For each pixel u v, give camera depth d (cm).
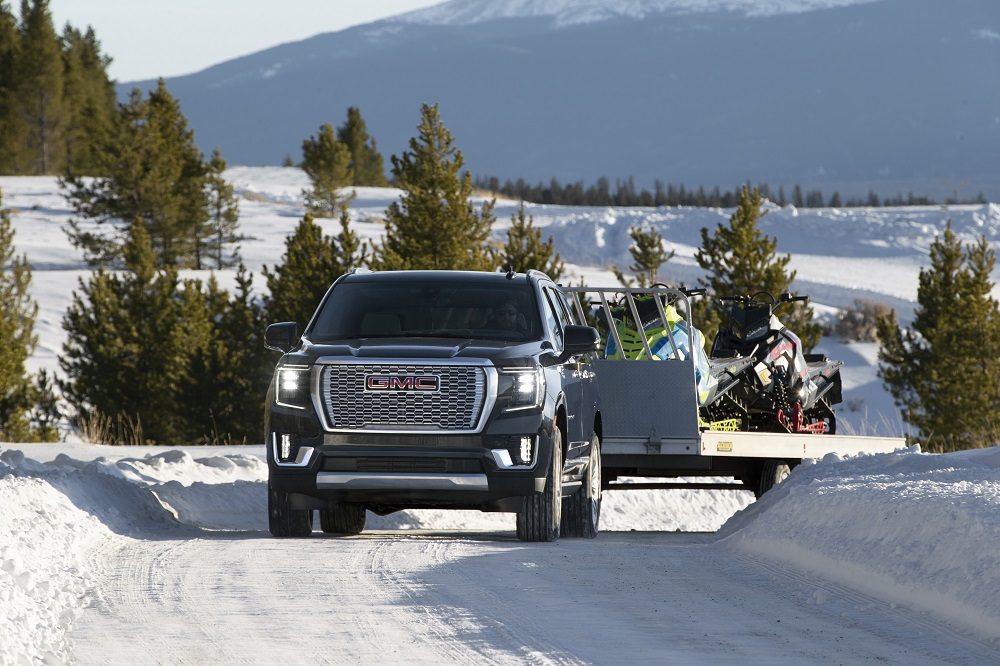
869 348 15962
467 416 3381
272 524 3538
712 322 9512
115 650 2133
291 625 2319
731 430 4750
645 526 5572
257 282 18400
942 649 2172
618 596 2620
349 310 3697
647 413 4419
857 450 4762
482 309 3678
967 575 2412
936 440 8531
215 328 10512
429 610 2448
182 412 9681
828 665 2064
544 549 3269
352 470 3397
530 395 3416
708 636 2264
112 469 4747
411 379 3384
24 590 2486
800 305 10162
